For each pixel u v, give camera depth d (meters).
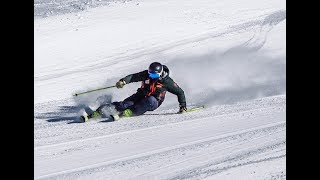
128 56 47.84
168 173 18.16
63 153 21.11
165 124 25.84
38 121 27.25
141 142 22.47
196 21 60.62
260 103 29.19
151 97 27.59
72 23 58.66
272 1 70.12
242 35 54.22
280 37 51.69
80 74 41.69
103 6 67.44
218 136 22.67
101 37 53.78
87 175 18.12
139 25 58.25
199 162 19.23
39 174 18.30
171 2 69.62
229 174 17.84
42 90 36.28
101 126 25.83
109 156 20.41
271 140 21.50
